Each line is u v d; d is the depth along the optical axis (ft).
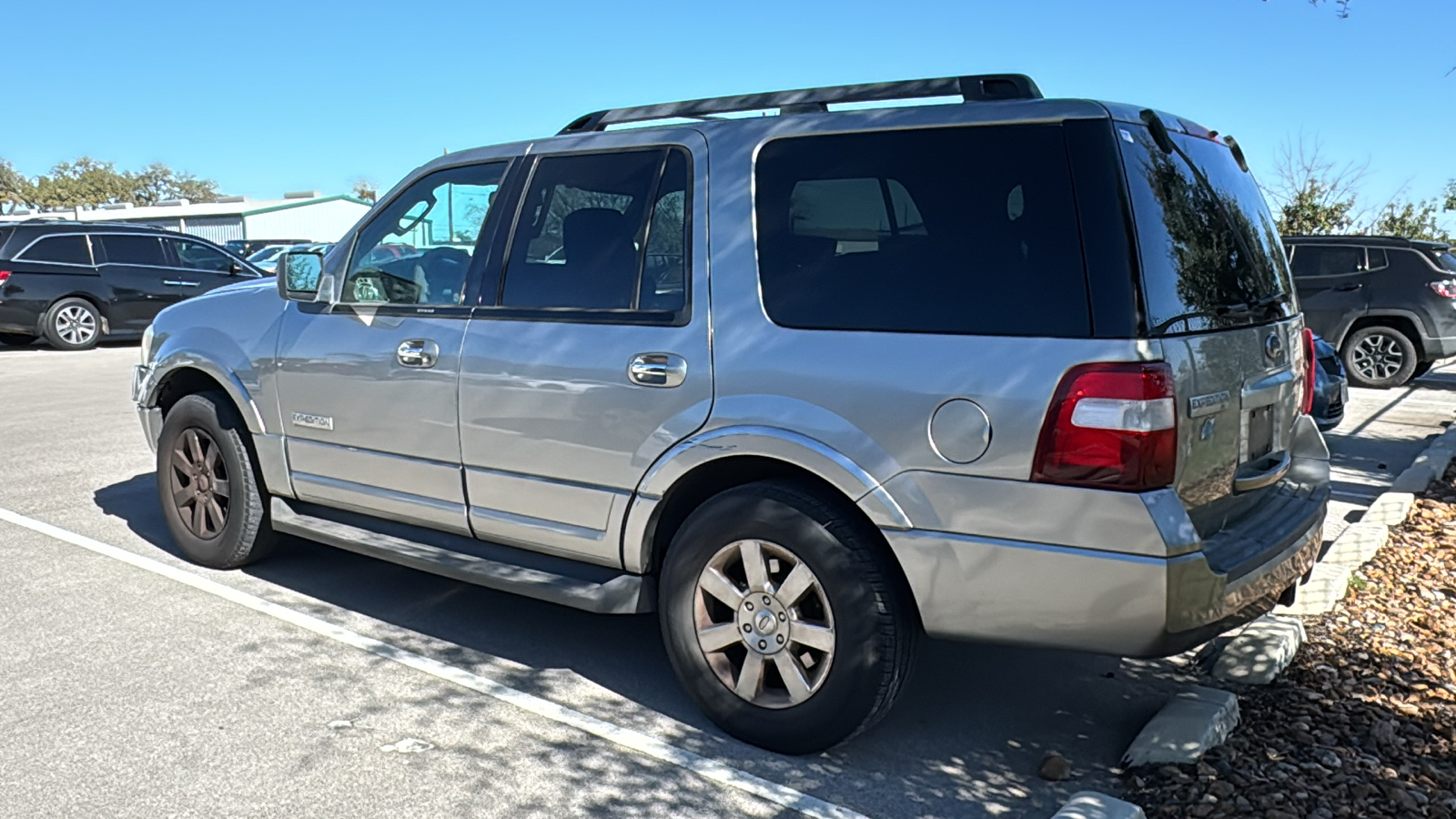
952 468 10.17
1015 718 12.56
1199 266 10.62
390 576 17.46
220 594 16.37
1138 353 9.49
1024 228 10.12
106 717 12.14
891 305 10.66
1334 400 27.07
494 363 13.26
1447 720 11.93
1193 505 10.21
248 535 16.81
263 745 11.56
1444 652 13.88
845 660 10.85
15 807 10.24
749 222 11.66
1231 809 10.03
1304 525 11.67
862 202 11.01
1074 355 9.68
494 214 13.89
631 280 12.48
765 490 11.26
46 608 15.65
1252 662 13.09
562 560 13.29
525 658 14.21
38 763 11.09
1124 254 9.69
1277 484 12.33
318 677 13.41
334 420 15.15
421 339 14.05
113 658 13.84
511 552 13.67
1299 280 45.09
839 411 10.72
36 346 55.62
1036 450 9.78
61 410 33.96
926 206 10.64
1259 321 11.49
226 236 170.91
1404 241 43.45
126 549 18.61
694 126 12.44
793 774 11.23
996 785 11.05
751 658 11.55
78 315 53.11
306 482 15.75
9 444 28.14
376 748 11.55
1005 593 10.11
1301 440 12.82
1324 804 10.09
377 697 12.85
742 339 11.41
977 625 10.32
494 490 13.47
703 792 10.81
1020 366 9.87
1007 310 10.07
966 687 13.41
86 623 15.06
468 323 13.69
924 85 11.37
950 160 10.60
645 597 12.55
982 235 10.31
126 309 54.39
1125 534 9.55
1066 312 9.80
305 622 15.30
